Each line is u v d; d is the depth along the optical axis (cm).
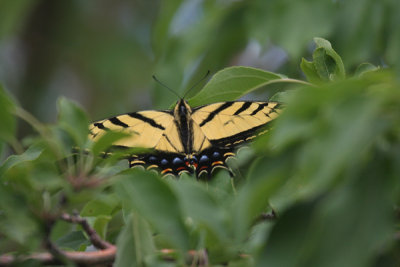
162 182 111
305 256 97
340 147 90
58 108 112
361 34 130
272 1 135
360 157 100
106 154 115
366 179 99
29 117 112
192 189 112
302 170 102
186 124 125
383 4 130
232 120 124
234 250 114
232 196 117
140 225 114
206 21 138
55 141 112
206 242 113
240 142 124
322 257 96
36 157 115
